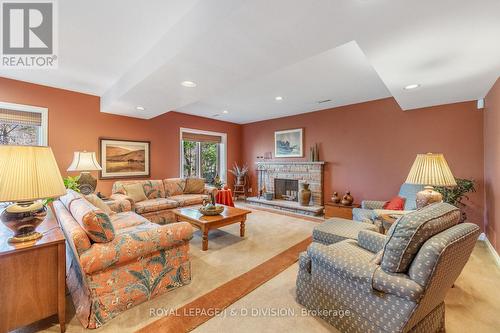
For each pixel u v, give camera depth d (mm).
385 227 2551
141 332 1544
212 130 6211
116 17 1924
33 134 3506
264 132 6406
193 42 1808
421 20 1538
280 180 6145
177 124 5430
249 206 5820
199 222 3002
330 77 3262
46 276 1508
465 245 1308
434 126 3795
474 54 2025
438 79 2621
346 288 1508
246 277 2270
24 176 1373
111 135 4270
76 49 2453
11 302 1403
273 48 1897
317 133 5281
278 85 3588
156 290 1932
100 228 1645
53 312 1528
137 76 2719
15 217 1465
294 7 1383
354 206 4379
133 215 3146
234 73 2422
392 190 4227
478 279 2244
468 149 3510
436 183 2092
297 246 3102
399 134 4145
